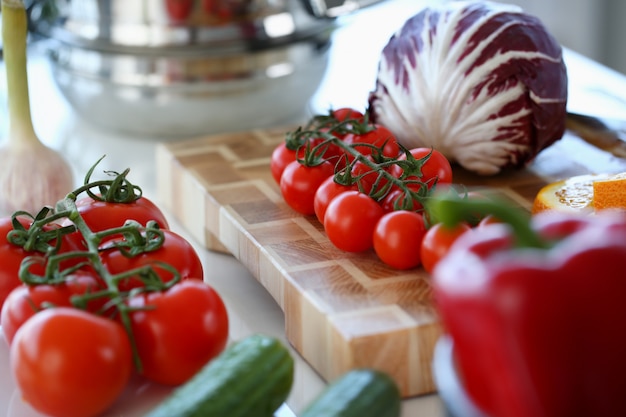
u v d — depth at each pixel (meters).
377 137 0.75
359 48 1.18
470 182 0.79
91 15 0.90
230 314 0.70
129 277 0.61
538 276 0.46
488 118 0.77
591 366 0.47
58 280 0.60
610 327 0.47
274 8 0.92
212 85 0.91
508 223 0.48
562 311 0.46
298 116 1.00
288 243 0.70
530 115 0.77
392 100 0.80
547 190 0.72
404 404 0.61
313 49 0.95
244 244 0.72
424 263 0.64
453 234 0.63
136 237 0.63
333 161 0.75
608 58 1.51
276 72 0.92
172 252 0.63
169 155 0.84
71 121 1.01
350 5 0.95
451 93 0.77
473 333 0.47
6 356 0.64
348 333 0.60
